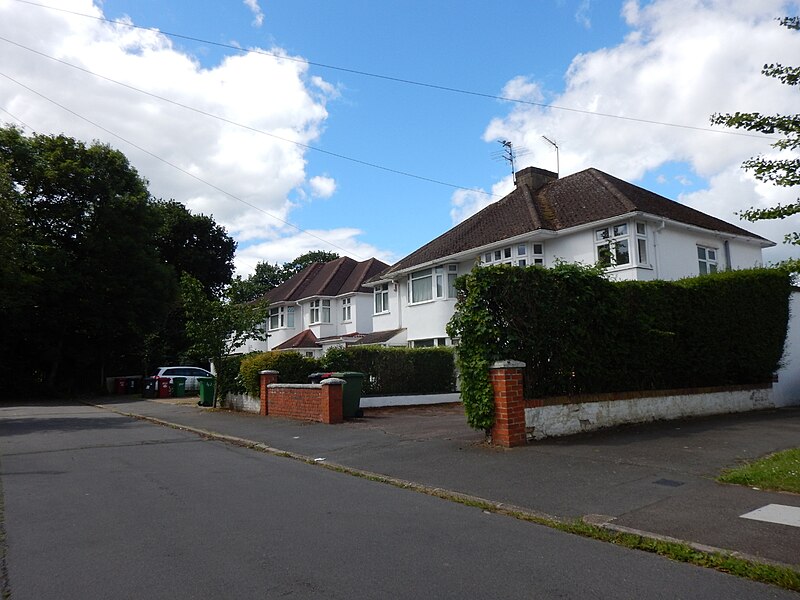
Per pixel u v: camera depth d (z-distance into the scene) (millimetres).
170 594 4266
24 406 25031
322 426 13758
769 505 6148
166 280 35750
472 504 6777
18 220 19422
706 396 13414
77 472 9016
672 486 7016
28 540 5609
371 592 4246
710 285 13742
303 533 5695
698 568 4672
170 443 12227
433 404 20000
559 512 6266
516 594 4188
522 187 25219
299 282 40594
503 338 10141
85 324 33562
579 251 19797
